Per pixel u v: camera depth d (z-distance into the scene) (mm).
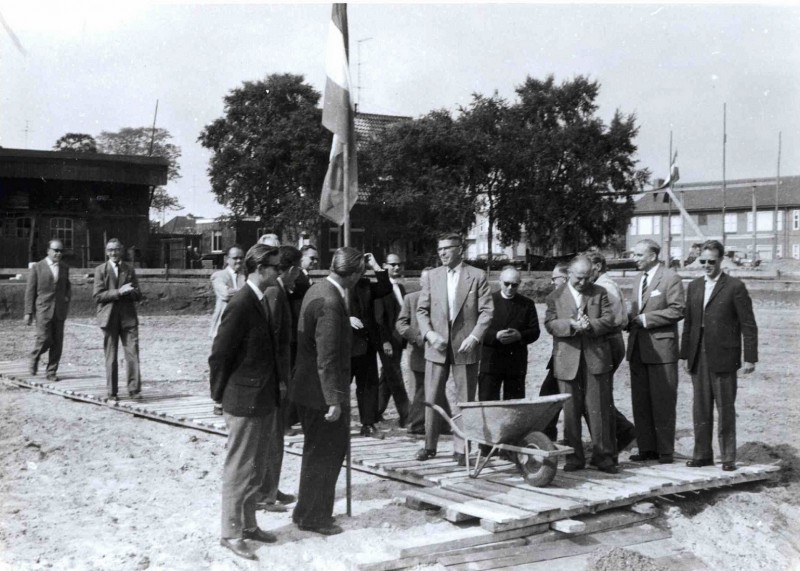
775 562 6270
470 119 41281
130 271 11484
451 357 7668
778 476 7926
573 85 44938
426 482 7059
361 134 43188
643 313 8164
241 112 37250
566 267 8500
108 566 5246
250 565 5355
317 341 5848
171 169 65312
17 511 6488
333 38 6672
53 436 9266
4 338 19266
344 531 6004
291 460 8281
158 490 7215
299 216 35500
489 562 5496
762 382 14266
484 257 49156
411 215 39750
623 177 46688
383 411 10094
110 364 11289
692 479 7184
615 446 7645
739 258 51906
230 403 5590
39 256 32500
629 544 6113
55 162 32094
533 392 12984
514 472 7363
